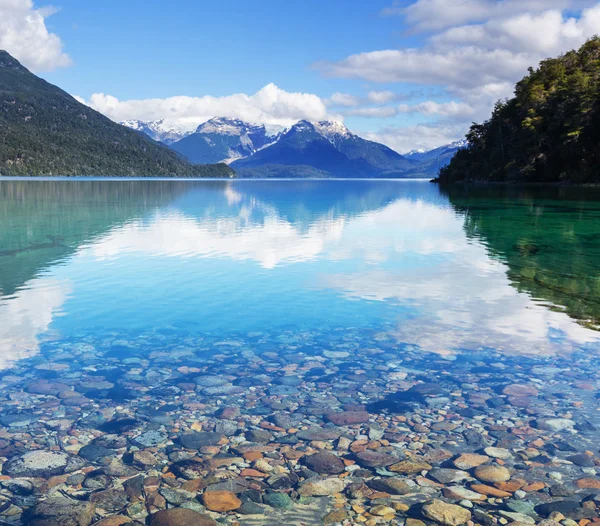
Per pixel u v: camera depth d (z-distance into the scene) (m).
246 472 4.97
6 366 7.84
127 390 6.95
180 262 16.61
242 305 11.50
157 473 4.93
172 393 6.87
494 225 29.08
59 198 54.94
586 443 5.52
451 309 11.20
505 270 15.62
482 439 5.61
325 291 12.78
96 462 5.12
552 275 14.91
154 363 8.01
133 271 15.12
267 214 36.47
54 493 4.59
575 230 26.59
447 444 5.51
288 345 8.90
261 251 18.95
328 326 10.00
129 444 5.48
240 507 4.43
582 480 4.82
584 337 9.32
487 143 125.38
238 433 5.76
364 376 7.49
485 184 108.69
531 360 8.14
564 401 6.62
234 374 7.57
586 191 68.50
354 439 5.62
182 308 11.23
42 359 8.16
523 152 103.00
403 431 5.81
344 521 4.25
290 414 6.24
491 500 4.52
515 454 5.30
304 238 22.78
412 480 4.84
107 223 28.88
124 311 10.97
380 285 13.46
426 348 8.73
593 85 89.12
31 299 11.91
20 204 45.22
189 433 5.74
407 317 10.60
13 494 4.57
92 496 4.55
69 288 13.01
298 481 4.82
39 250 18.88
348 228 27.28
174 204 47.50
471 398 6.71
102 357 8.27
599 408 6.41
